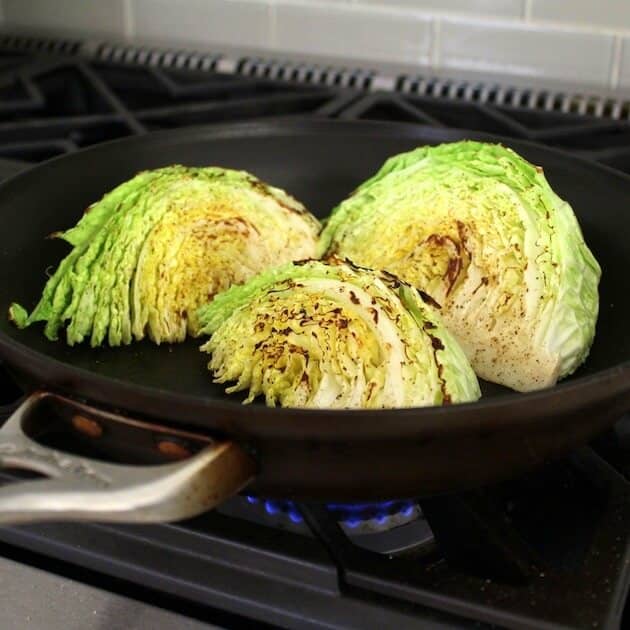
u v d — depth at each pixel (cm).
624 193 79
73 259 78
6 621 64
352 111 101
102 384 58
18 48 118
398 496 62
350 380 71
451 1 105
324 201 90
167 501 56
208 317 79
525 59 105
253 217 84
